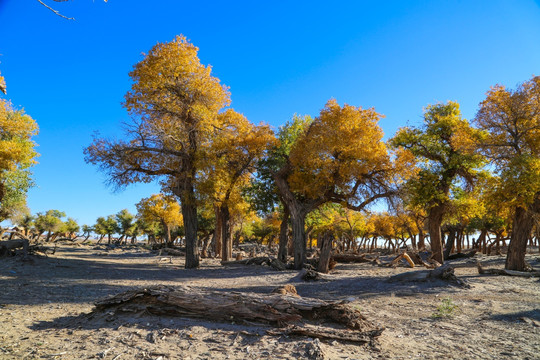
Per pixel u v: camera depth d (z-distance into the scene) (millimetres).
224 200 31078
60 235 91562
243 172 30828
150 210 56719
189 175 25531
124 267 25219
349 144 24312
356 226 50688
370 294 12289
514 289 13141
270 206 32875
